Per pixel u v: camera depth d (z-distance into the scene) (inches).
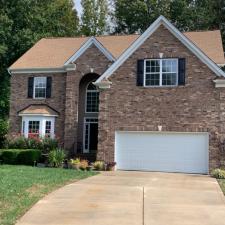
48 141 1152.8
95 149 1232.2
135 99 995.9
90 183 682.2
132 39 1314.0
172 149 969.5
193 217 450.3
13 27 1678.2
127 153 995.3
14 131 1269.7
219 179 818.8
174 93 971.9
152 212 469.4
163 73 986.1
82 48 1209.4
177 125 963.3
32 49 1369.3
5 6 1668.3
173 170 965.2
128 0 1940.2
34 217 438.3
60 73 1254.9
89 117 1244.5
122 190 615.2
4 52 1573.6
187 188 658.8
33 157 1033.5
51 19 1786.4
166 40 991.0
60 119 1234.6
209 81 951.0
